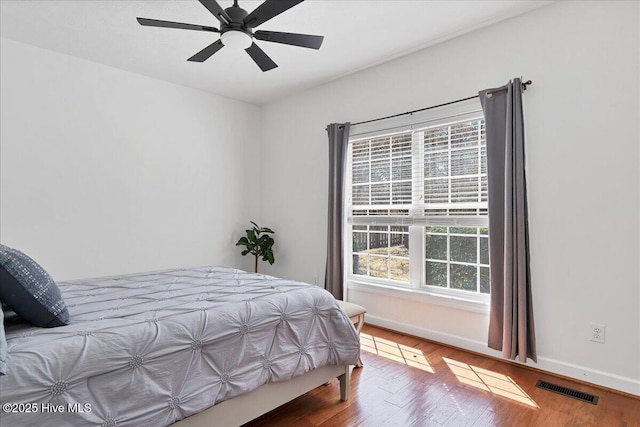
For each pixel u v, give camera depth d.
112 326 1.42
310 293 2.11
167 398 1.40
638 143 2.25
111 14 2.72
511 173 2.62
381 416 2.02
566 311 2.50
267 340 1.80
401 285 3.50
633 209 2.26
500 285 2.71
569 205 2.49
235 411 1.66
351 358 2.13
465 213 3.04
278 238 4.77
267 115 4.93
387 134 3.58
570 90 2.50
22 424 1.09
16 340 1.26
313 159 4.34
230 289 2.12
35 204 3.23
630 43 2.28
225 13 2.01
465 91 3.03
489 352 2.87
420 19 2.78
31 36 3.06
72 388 1.19
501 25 2.83
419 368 2.65
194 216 4.34
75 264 3.46
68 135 3.41
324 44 3.19
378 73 3.66
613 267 2.33
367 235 3.82
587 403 2.16
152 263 3.98
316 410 2.08
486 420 1.98
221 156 4.60
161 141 4.05
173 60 3.54
